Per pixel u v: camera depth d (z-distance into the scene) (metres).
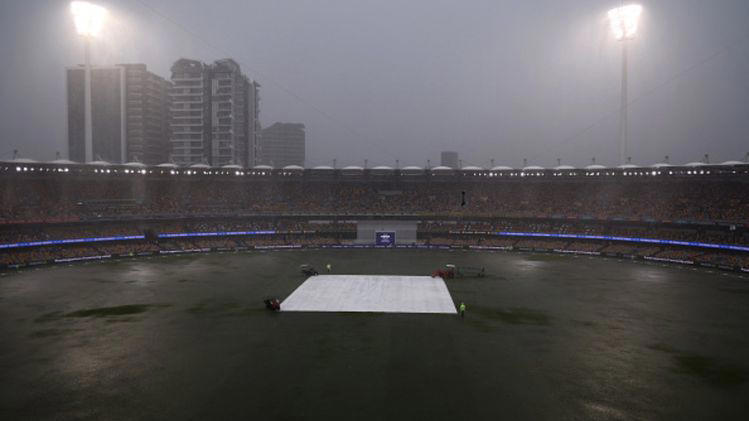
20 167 95.31
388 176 126.69
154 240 102.19
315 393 30.00
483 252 102.75
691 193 106.88
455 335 42.34
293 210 122.38
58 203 103.69
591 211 113.06
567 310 51.59
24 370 33.75
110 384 31.34
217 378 32.41
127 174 112.94
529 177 120.19
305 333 42.75
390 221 118.62
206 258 92.00
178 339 40.91
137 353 37.38
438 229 117.44
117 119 189.38
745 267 75.25
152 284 65.50
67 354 37.09
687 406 28.33
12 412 27.39
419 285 64.94
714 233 91.38
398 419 26.56
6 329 43.75
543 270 78.69
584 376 32.94
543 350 38.38
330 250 105.69
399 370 33.97
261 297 57.41
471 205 125.31
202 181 126.12
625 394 30.03
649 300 56.56
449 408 28.00
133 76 191.25
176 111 199.50
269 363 35.28
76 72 189.75
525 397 29.53
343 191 132.75
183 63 198.88
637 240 97.00
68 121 191.62
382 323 46.09
